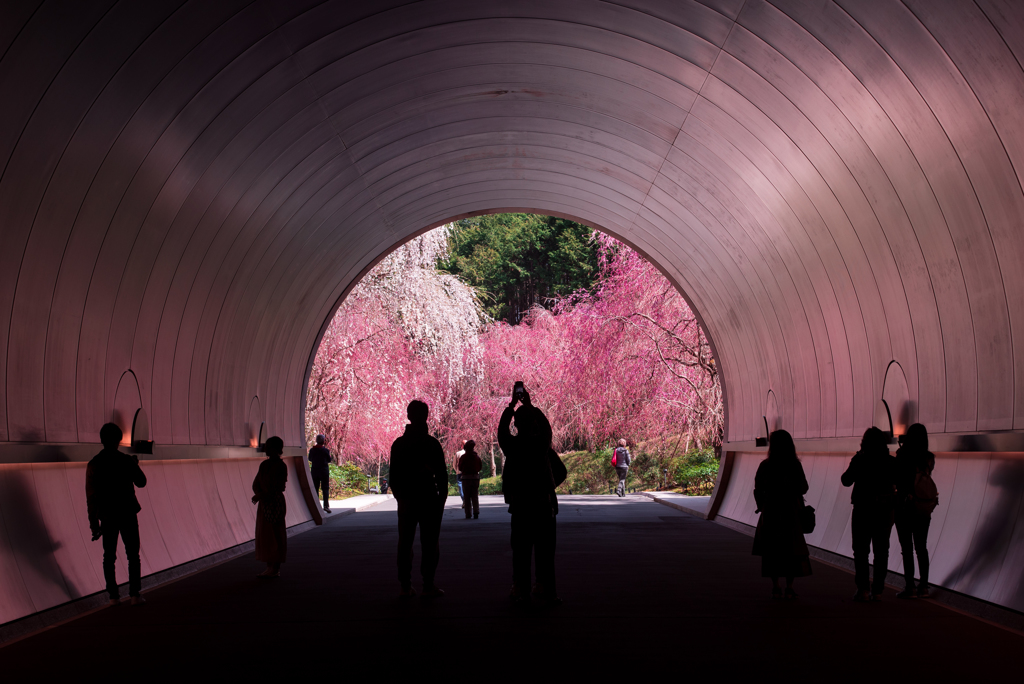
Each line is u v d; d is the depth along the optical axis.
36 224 6.63
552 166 14.16
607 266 27.30
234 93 8.12
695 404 24.72
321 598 7.71
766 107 9.02
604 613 6.88
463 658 5.41
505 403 33.09
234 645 5.82
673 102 10.18
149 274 8.93
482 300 45.91
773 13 7.44
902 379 9.10
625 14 8.53
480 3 8.37
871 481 7.43
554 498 7.38
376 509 21.03
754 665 5.20
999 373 7.13
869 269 9.37
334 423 25.97
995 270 7.03
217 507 11.55
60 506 7.40
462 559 10.56
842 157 8.55
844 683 4.80
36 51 5.65
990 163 6.55
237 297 11.80
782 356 13.35
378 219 14.83
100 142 6.91
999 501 7.16
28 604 6.38
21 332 6.75
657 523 15.50
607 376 25.33
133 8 6.04
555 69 10.12
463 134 12.28
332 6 7.69
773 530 7.55
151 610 7.14
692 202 12.96
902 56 6.69
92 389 8.08
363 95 9.85
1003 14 5.50
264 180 10.30
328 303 16.72
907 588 7.53
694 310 17.50
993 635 6.02
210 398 11.66
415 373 27.22
